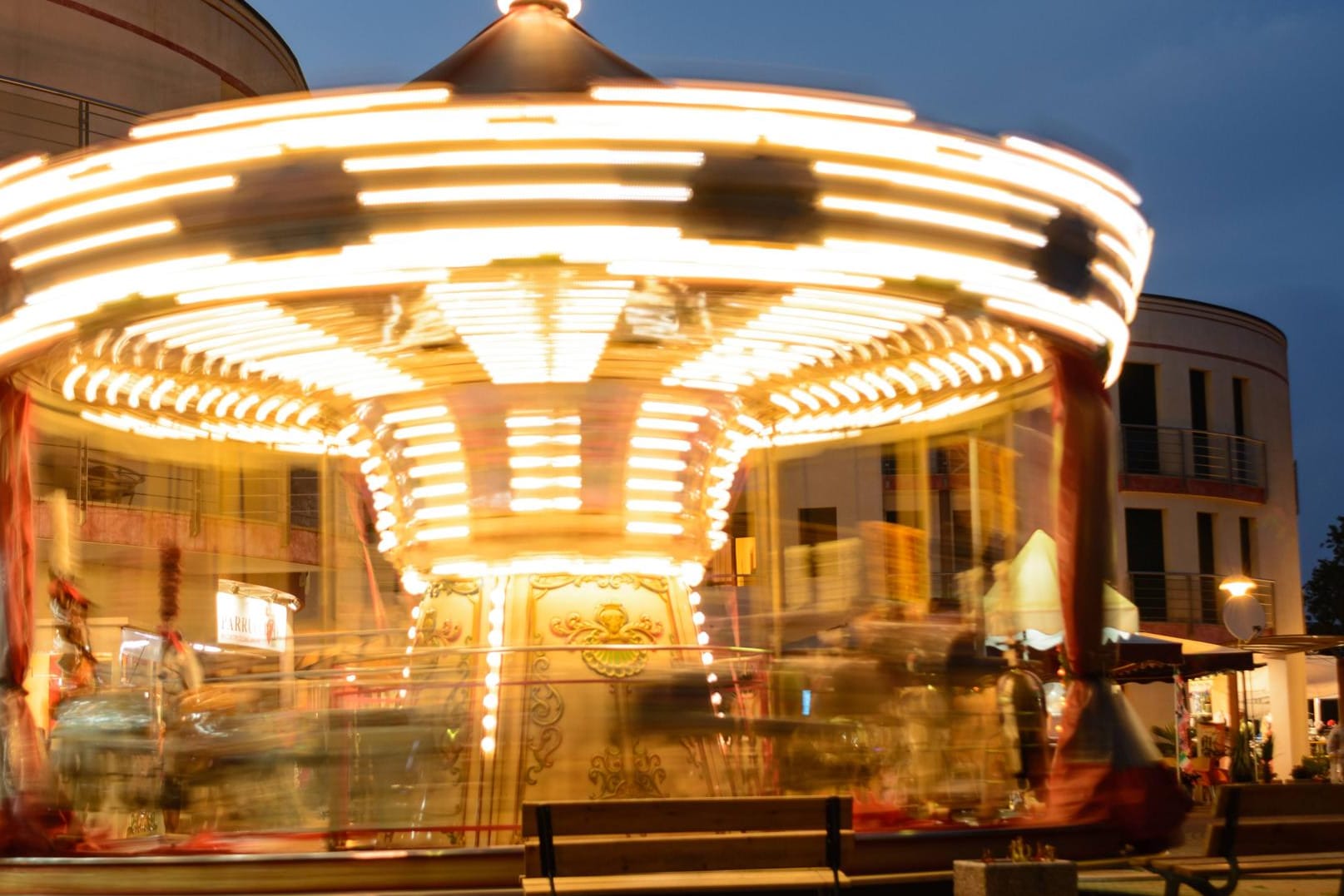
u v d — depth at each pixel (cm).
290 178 654
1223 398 3597
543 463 825
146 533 1966
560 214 647
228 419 998
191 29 2334
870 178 669
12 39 2098
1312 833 767
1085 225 750
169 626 1127
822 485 2592
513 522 828
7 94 2084
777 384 902
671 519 848
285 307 698
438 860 691
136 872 719
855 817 839
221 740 841
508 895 679
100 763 855
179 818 840
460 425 834
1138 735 865
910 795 891
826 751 873
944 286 702
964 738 921
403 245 655
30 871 747
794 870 655
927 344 811
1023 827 795
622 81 719
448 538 844
